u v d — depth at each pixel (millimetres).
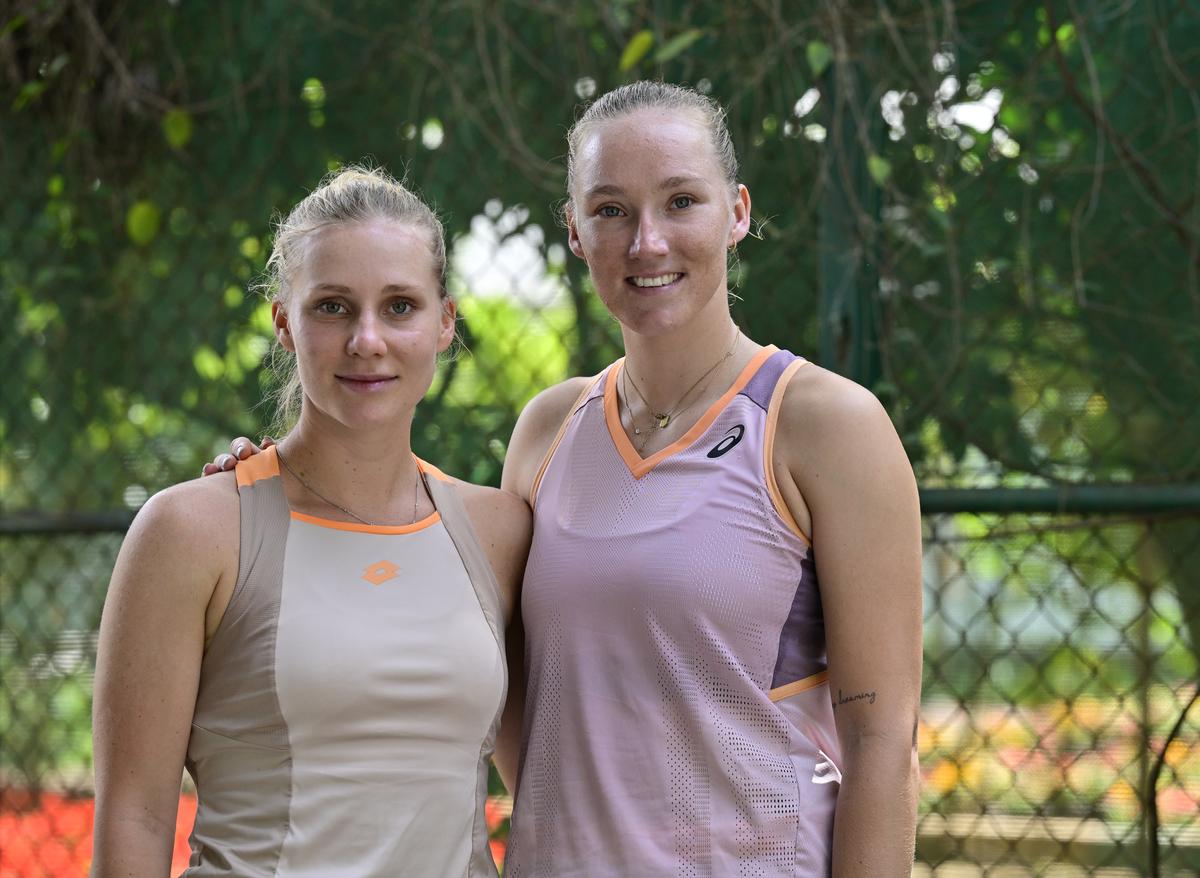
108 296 3734
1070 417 3139
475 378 3428
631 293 2023
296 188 3578
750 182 3174
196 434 3695
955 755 3330
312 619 1927
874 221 2920
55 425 3795
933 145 3008
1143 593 3229
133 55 3660
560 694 2006
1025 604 3545
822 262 2914
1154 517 2738
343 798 1903
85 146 3686
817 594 2037
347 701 1910
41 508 3803
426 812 1938
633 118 2014
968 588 3633
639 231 1991
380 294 1954
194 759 1963
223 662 1931
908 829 1952
